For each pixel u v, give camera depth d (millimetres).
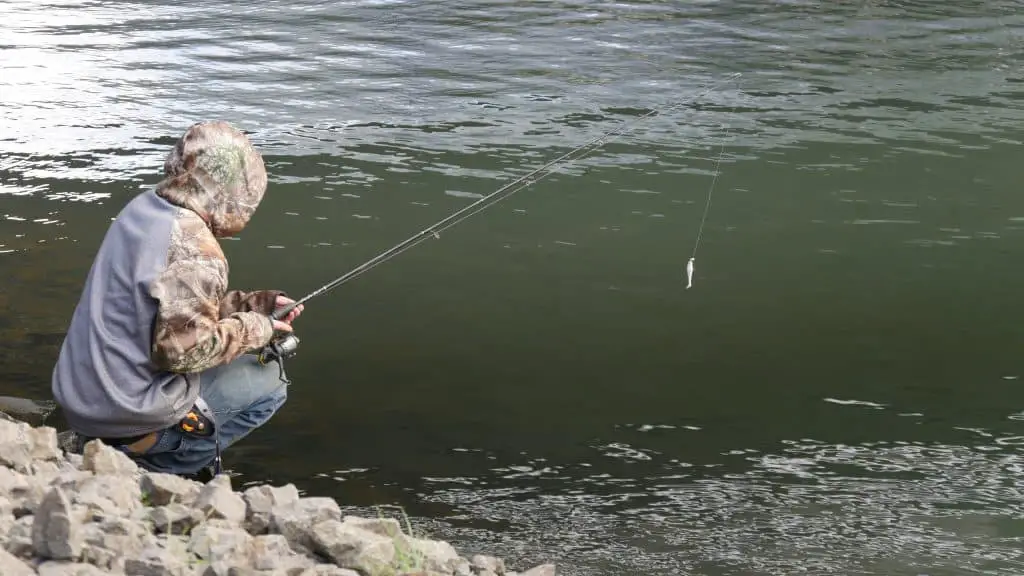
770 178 9547
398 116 11320
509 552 4379
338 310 6840
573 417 5559
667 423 5512
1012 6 15906
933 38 14312
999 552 4402
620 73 12844
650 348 6387
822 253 7910
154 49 13930
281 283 7262
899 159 10047
